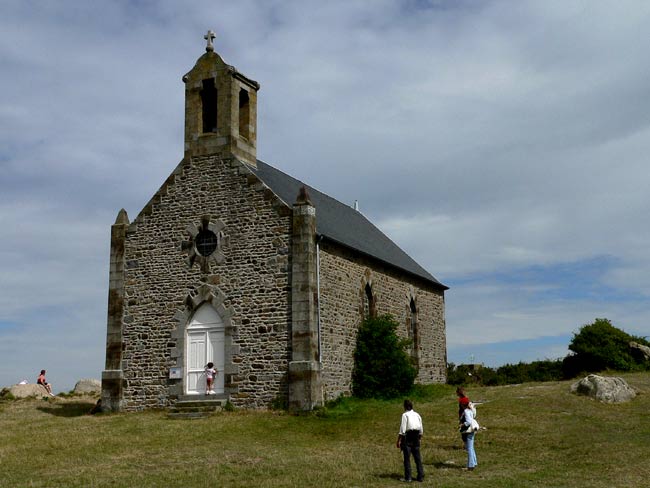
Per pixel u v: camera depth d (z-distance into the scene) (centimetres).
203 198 2542
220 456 1698
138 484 1428
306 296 2320
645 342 3416
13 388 3291
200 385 2442
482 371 3766
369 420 2123
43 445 1883
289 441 1902
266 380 2336
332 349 2448
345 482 1430
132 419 2311
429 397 2706
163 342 2509
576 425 1986
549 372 3562
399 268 3048
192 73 2648
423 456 1703
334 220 2916
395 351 2666
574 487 1377
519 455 1697
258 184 2462
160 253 2572
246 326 2392
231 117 2570
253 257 2427
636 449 1702
